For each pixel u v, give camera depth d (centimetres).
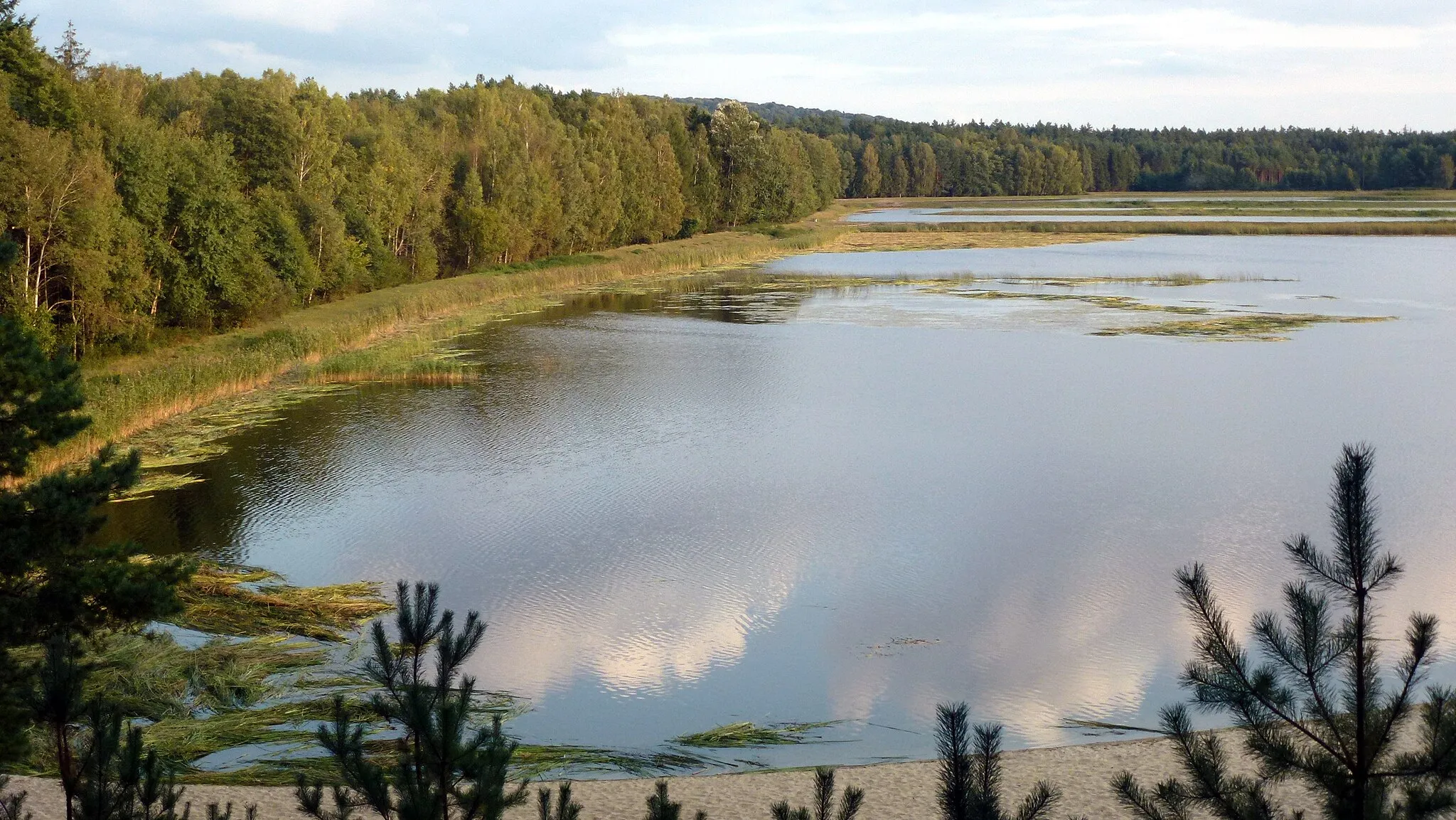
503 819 1377
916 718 1828
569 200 10512
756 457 3522
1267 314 6631
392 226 8038
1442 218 15300
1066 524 2847
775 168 14788
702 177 13612
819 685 1961
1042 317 6612
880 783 1500
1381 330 5975
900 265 10300
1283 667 909
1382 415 4053
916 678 1988
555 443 3694
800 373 4925
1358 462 845
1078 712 1841
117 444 3569
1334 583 867
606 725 1811
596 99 13450
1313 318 6381
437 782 988
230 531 2805
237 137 7044
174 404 4072
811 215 17575
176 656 1969
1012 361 5219
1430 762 820
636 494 3122
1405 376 4759
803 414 4122
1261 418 4012
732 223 14300
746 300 7688
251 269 5747
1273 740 867
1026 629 2200
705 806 1423
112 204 5000
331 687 1881
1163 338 5809
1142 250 11638
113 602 1367
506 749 975
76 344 4866
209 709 1802
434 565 2570
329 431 3853
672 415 4103
